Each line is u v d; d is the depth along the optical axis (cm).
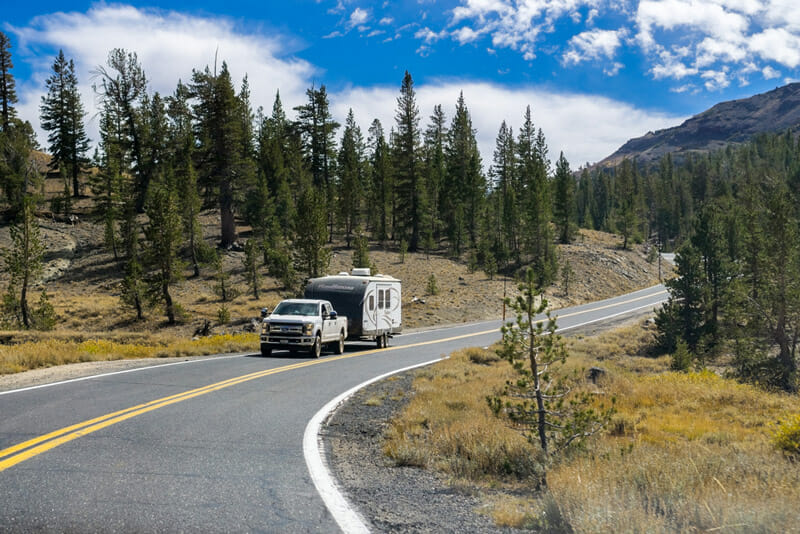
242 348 2277
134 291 4366
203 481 510
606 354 3522
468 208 8812
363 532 402
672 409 1469
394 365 1811
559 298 6606
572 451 794
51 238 6438
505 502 543
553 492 514
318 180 8838
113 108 7656
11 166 7369
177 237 4369
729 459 746
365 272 2459
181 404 918
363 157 9962
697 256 4438
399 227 8225
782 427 942
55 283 5391
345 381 1355
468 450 771
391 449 729
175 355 1994
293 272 5256
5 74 8725
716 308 4544
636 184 15938
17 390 1027
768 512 435
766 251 4203
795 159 15550
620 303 6438
